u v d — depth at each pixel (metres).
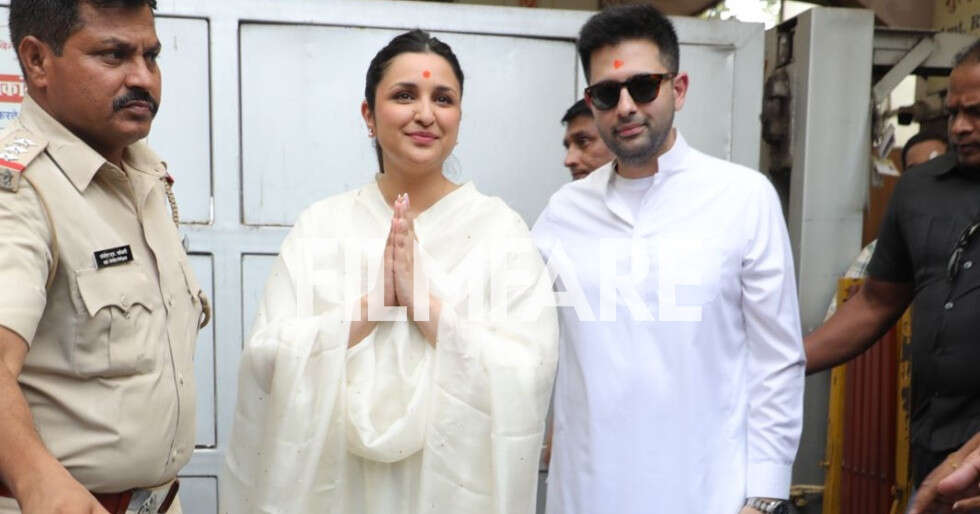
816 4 4.22
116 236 1.47
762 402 1.87
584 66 2.00
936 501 1.76
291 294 1.68
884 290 2.46
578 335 1.97
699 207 1.93
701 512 1.86
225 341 2.55
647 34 1.87
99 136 1.47
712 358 1.88
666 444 1.88
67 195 1.40
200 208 2.53
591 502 1.93
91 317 1.40
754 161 2.80
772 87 3.08
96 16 1.40
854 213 3.03
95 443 1.41
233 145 2.52
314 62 2.55
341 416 1.63
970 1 3.74
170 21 2.46
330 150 2.57
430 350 1.67
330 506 1.64
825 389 3.05
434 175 1.78
